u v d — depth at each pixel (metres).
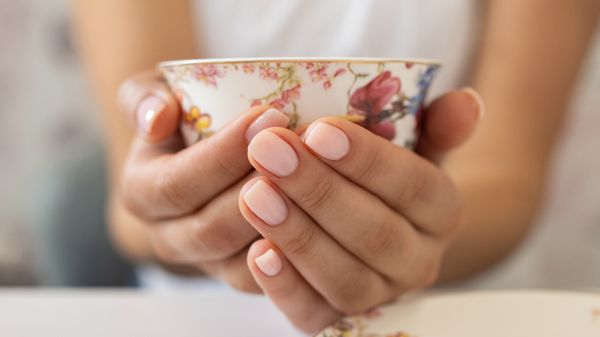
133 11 0.57
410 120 0.32
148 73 0.38
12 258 0.98
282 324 0.38
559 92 0.56
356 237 0.32
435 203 0.33
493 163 0.53
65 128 1.09
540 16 0.55
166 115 0.32
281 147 0.29
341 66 0.29
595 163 0.77
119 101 0.37
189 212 0.34
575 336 0.34
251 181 0.31
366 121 0.30
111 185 0.62
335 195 0.30
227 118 0.31
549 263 0.80
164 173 0.33
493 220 0.51
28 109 1.10
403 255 0.33
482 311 0.35
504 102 0.55
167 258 0.38
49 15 1.04
